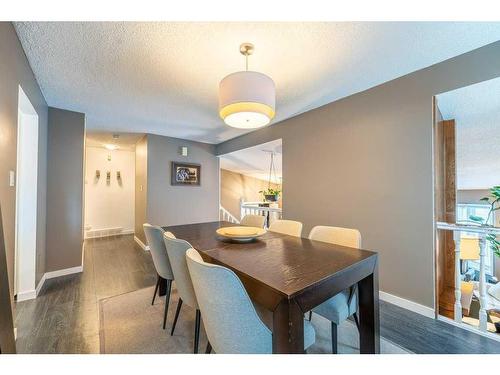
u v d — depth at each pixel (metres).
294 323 0.85
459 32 1.54
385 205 2.21
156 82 2.23
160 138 4.31
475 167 3.26
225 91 1.48
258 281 0.95
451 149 2.35
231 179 7.50
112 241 4.75
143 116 3.25
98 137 4.49
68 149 2.96
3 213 1.40
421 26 1.48
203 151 4.92
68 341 1.56
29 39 1.59
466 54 1.76
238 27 1.49
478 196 4.24
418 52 1.76
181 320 1.85
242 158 5.31
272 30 1.52
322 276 0.99
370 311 1.29
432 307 1.89
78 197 3.03
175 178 4.46
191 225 2.48
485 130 2.43
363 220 2.39
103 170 5.46
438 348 1.49
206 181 4.95
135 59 1.84
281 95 2.53
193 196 4.74
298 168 3.13
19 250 2.18
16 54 1.56
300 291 0.86
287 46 1.68
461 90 1.82
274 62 1.89
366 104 2.37
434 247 1.91
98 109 2.96
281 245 1.56
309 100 2.66
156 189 4.23
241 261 1.20
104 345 1.52
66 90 2.40
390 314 1.95
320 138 2.84
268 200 4.70
